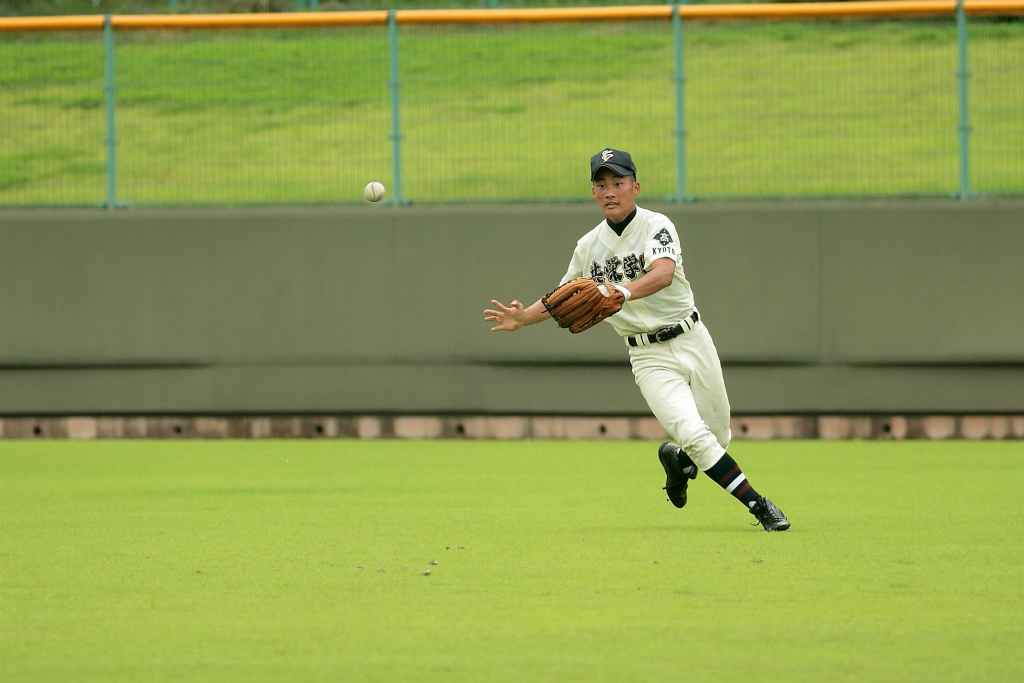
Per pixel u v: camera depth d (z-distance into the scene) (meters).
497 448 39.41
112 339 42.69
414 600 15.77
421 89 53.59
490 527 22.58
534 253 41.69
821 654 12.93
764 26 59.28
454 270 41.97
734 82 57.81
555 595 16.00
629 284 20.73
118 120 56.44
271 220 42.38
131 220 42.59
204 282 42.53
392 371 42.28
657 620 14.52
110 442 41.91
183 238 42.53
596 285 20.47
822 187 50.94
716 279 41.25
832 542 20.30
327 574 17.67
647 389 22.30
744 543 20.25
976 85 55.38
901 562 18.31
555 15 42.44
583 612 14.98
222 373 42.62
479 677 12.12
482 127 53.03
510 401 42.06
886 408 40.97
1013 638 13.59
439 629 14.13
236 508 25.75
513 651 13.10
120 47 58.31
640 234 21.80
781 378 41.28
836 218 40.88
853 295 40.91
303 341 42.44
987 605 15.28
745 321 41.19
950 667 12.42
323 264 42.31
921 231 40.62
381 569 18.05
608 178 21.69
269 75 56.22
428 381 42.22
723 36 59.22
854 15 41.72
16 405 42.97
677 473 22.83
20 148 51.66
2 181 50.16
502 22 42.53
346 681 12.04
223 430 42.94
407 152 52.62
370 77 54.66
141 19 43.16
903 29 57.69
